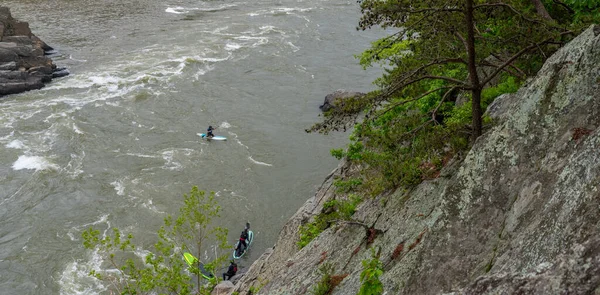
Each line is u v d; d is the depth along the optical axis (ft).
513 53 42.65
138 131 117.50
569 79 25.55
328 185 75.97
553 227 19.74
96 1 214.07
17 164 102.32
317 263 43.86
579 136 23.48
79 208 91.76
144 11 202.28
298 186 101.76
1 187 95.81
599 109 23.65
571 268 15.87
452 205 27.43
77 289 74.02
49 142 110.73
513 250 21.71
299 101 135.23
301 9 206.90
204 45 166.81
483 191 26.55
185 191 98.07
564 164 23.04
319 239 50.88
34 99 128.98
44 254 80.59
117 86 137.18
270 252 71.36
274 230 89.66
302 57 161.07
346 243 43.04
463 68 58.49
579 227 18.40
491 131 28.37
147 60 153.99
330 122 43.06
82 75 143.13
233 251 83.30
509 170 26.20
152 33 177.37
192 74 146.51
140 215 90.38
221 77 146.00
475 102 38.47
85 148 109.70
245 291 61.46
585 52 25.43
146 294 67.26
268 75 148.66
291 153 112.57
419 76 42.24
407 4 37.55
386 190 47.03
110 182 99.35
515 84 46.96
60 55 156.25
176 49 162.71
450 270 25.05
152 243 83.41
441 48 41.63
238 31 180.86
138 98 131.64
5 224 87.25
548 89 26.37
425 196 36.96
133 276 53.83
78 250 81.46
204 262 80.38
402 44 61.67
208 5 213.25
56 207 91.81
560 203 20.36
